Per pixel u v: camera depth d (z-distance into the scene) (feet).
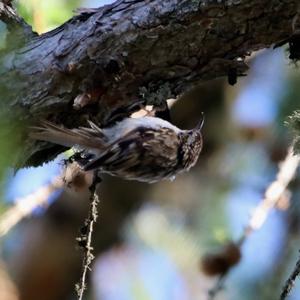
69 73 26.40
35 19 30.17
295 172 33.68
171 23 25.80
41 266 44.29
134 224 45.83
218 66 26.81
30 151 27.22
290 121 28.04
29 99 26.45
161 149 28.55
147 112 29.43
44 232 44.62
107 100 26.84
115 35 26.18
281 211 41.47
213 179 45.47
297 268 24.91
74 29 26.73
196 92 45.44
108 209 45.55
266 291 40.83
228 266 31.76
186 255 44.52
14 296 42.65
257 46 26.48
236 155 45.29
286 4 25.26
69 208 44.96
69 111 26.89
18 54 26.73
